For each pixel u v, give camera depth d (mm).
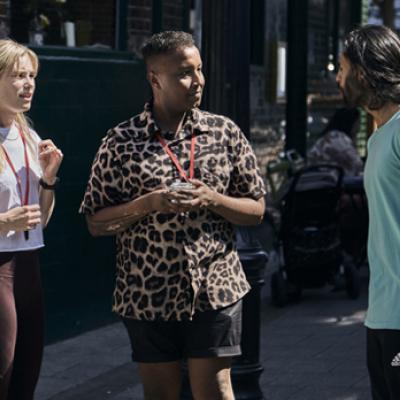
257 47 14922
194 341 5168
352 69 4715
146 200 4996
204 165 5156
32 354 5770
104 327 9891
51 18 9281
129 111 9992
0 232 5500
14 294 5605
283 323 10234
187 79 5113
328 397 7555
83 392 7875
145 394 5355
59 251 9250
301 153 16125
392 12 21531
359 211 11828
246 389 6664
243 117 6785
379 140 4660
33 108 8836
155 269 5098
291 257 10875
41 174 5770
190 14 12086
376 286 4719
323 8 17281
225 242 5188
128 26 10195
